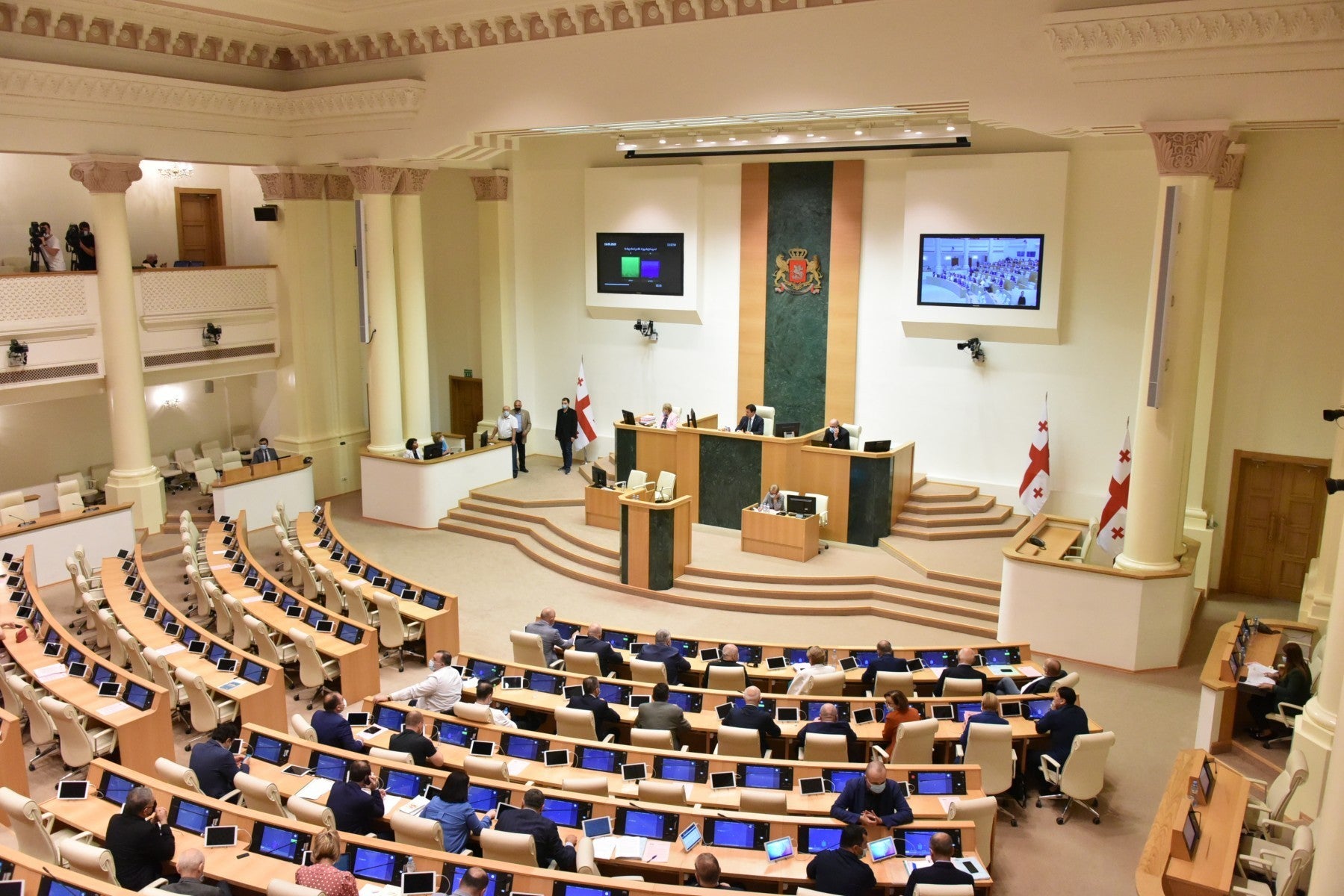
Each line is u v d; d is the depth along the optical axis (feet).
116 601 43.68
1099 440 55.01
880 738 31.73
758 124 56.80
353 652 39.47
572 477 68.44
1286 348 48.80
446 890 22.61
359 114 58.44
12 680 33.96
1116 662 42.91
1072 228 53.93
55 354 54.49
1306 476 49.49
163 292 60.70
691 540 54.08
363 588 45.70
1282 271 48.34
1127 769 34.81
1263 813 28.17
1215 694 34.78
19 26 49.65
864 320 60.70
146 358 60.08
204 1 48.96
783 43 44.50
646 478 59.82
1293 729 33.88
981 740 29.99
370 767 27.68
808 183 60.75
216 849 24.45
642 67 48.16
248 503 60.80
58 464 65.41
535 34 50.93
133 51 54.34
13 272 59.36
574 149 68.33
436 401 79.10
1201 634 46.47
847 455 54.34
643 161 65.26
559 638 38.86
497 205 70.74
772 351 63.72
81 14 50.83
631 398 69.46
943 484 59.57
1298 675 35.22
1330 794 19.13
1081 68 39.19
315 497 69.36
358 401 72.13
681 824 25.31
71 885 21.36
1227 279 49.39
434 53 54.95
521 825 24.48
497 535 60.85
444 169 75.36
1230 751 35.19
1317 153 46.85
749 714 31.09
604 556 55.26
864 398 61.57
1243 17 35.65
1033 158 53.36
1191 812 26.05
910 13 41.75
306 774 28.40
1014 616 44.60
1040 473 54.70
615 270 67.05
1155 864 24.50
